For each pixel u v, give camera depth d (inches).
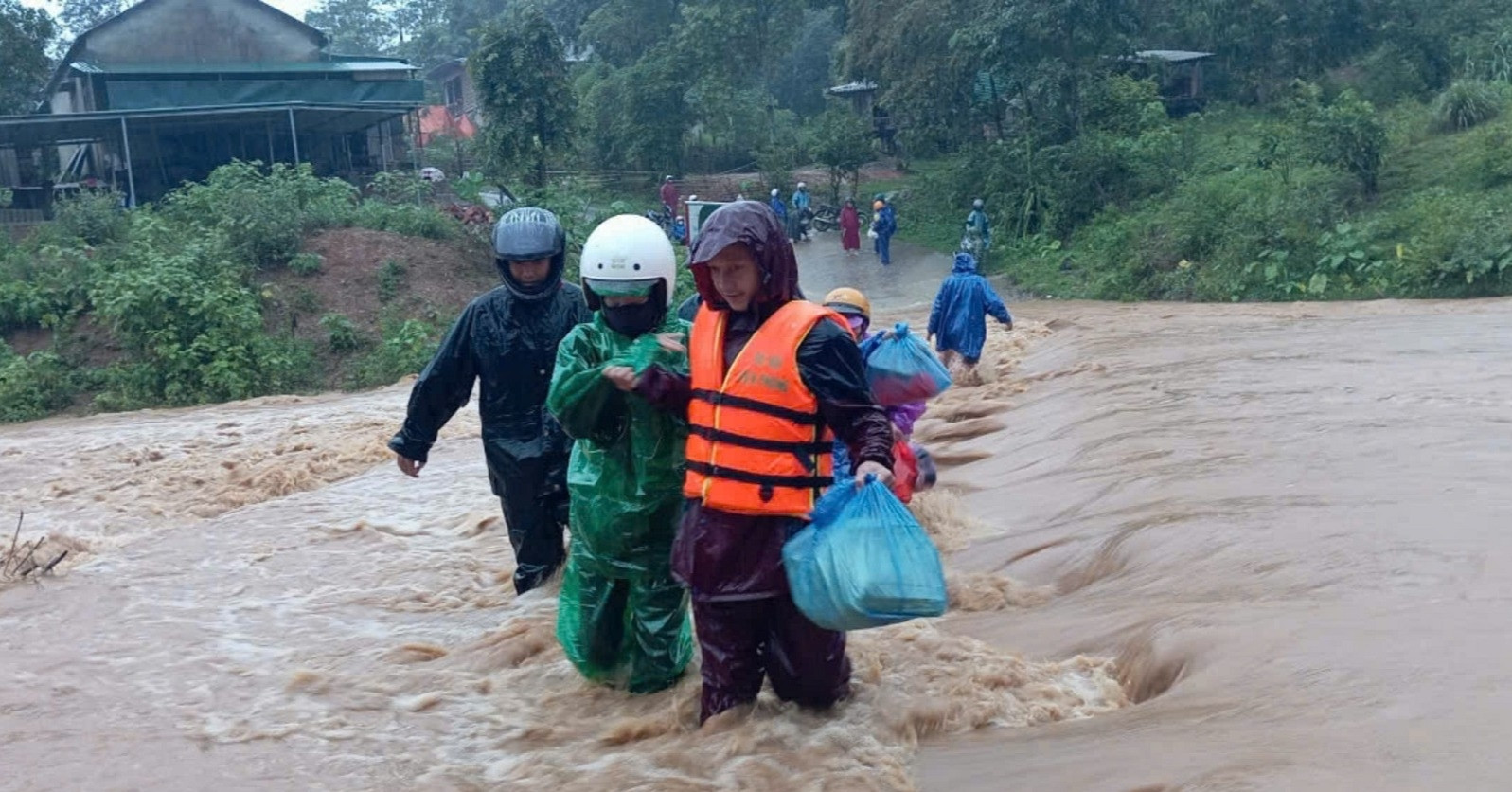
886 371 257.4
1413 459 323.3
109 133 1441.9
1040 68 1510.8
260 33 1622.8
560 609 223.0
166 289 917.8
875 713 192.4
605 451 210.5
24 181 1534.2
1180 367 562.9
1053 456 397.1
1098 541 283.9
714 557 185.9
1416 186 1210.6
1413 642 186.5
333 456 505.0
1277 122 1428.4
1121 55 1563.7
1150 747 167.2
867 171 1958.7
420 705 222.4
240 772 197.5
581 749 196.2
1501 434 347.9
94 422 745.0
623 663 219.9
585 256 205.3
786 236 183.8
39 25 1680.6
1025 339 789.9
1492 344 586.6
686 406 193.2
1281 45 1654.8
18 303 982.4
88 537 397.1
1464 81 1369.3
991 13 1542.8
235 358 918.4
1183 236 1255.5
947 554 309.0
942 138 1728.6
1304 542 249.3
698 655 230.7
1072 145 1477.6
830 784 170.9
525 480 286.4
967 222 1454.2
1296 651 189.5
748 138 1975.9
